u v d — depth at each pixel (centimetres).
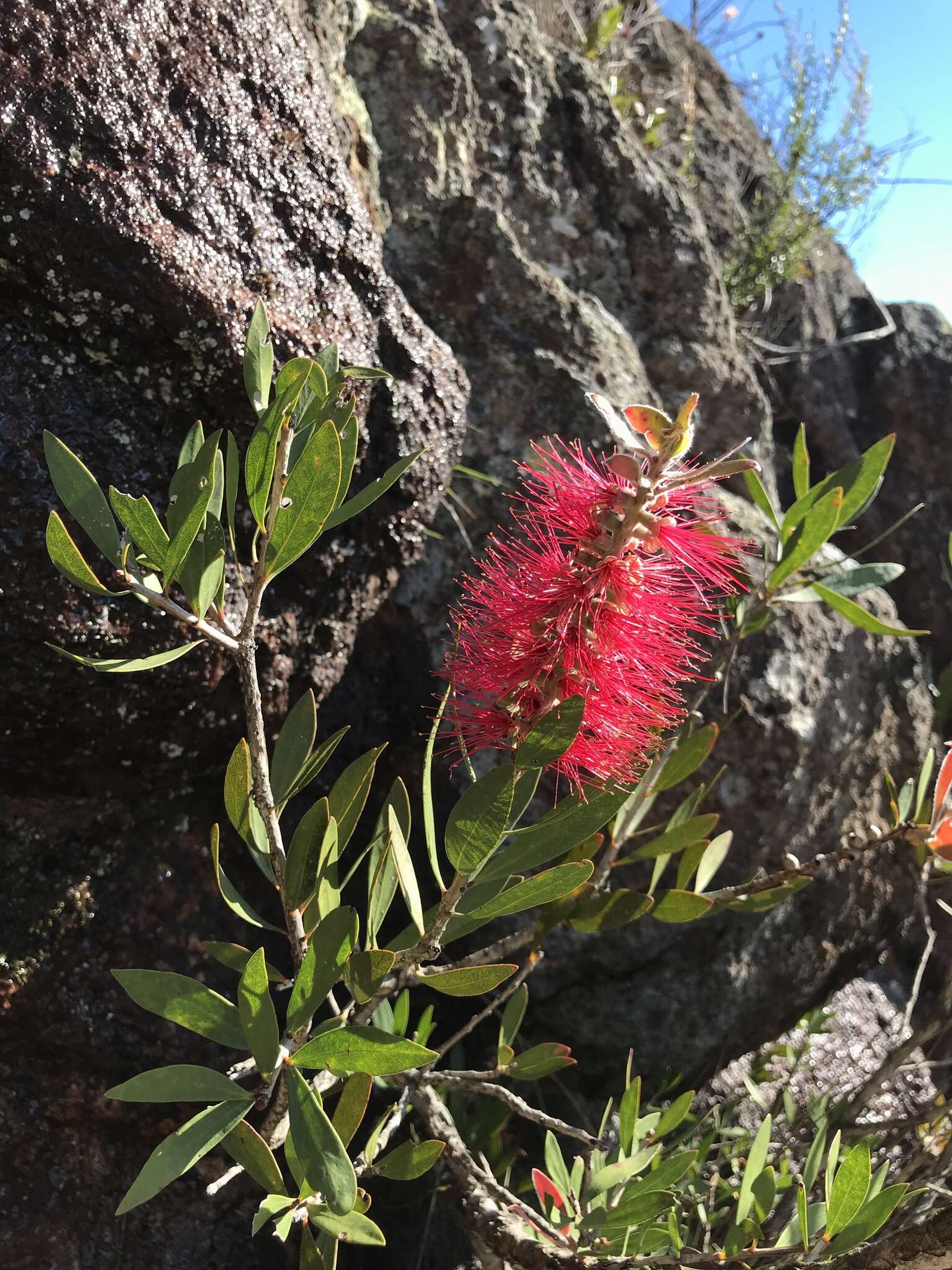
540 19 102
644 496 30
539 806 60
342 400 47
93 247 40
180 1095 30
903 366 118
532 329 70
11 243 39
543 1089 68
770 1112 59
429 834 36
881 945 83
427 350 53
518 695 33
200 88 44
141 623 43
